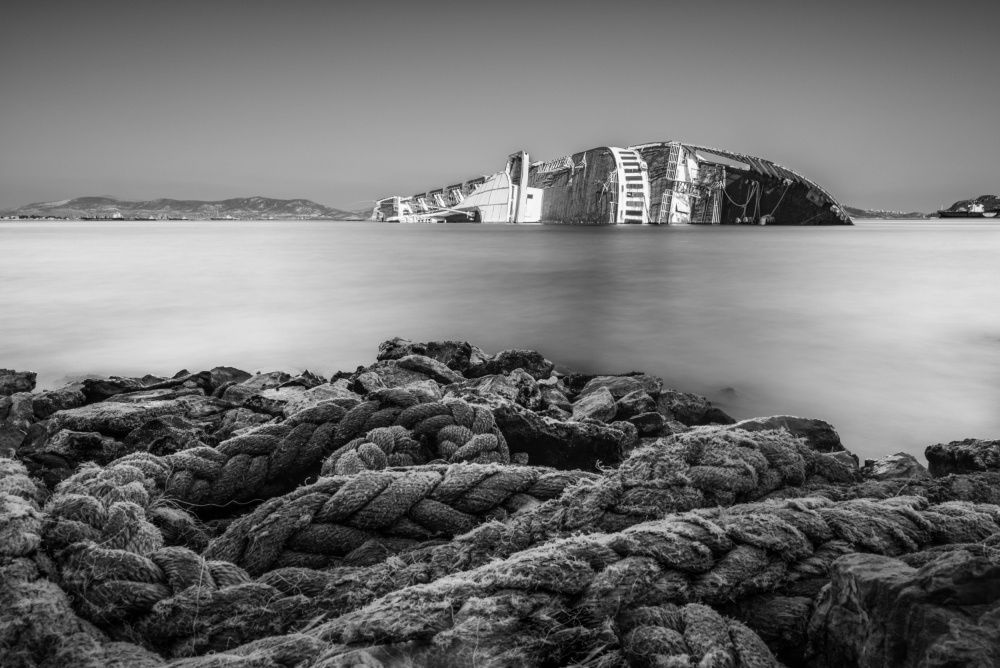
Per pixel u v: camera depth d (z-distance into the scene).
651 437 8.36
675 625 2.45
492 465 4.39
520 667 2.19
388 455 4.86
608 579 2.54
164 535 3.83
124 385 9.64
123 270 34.19
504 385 9.27
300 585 3.23
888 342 17.77
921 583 2.06
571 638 2.32
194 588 2.96
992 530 2.99
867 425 11.27
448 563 3.34
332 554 3.65
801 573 2.79
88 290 26.53
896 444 10.38
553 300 25.09
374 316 21.59
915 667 1.96
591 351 17.27
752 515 3.07
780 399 12.87
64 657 2.46
